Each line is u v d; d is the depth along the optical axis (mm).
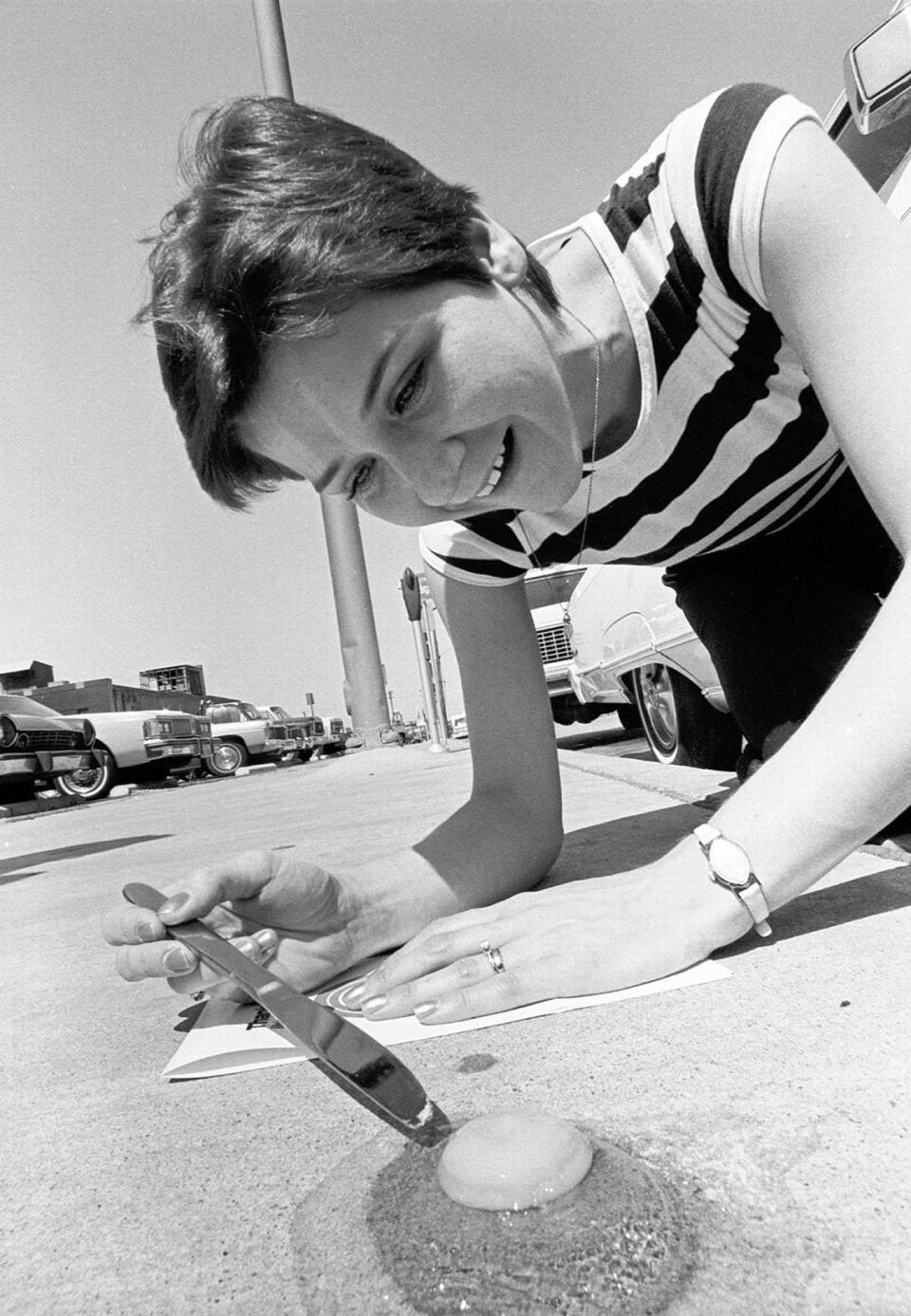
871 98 1750
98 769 12875
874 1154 593
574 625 4812
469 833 1350
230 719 19781
